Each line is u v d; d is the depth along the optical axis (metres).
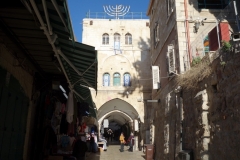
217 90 6.07
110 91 22.97
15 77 4.57
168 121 11.30
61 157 6.71
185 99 8.80
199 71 7.32
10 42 4.17
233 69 5.14
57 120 7.75
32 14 3.14
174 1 10.99
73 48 4.24
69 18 3.12
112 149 22.61
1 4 3.15
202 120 6.70
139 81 23.31
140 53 24.22
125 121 29.19
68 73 5.74
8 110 4.18
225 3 11.05
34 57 4.98
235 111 5.01
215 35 7.85
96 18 25.41
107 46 24.41
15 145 4.61
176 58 10.48
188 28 10.32
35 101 6.04
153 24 17.19
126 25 25.05
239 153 4.73
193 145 7.64
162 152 12.26
